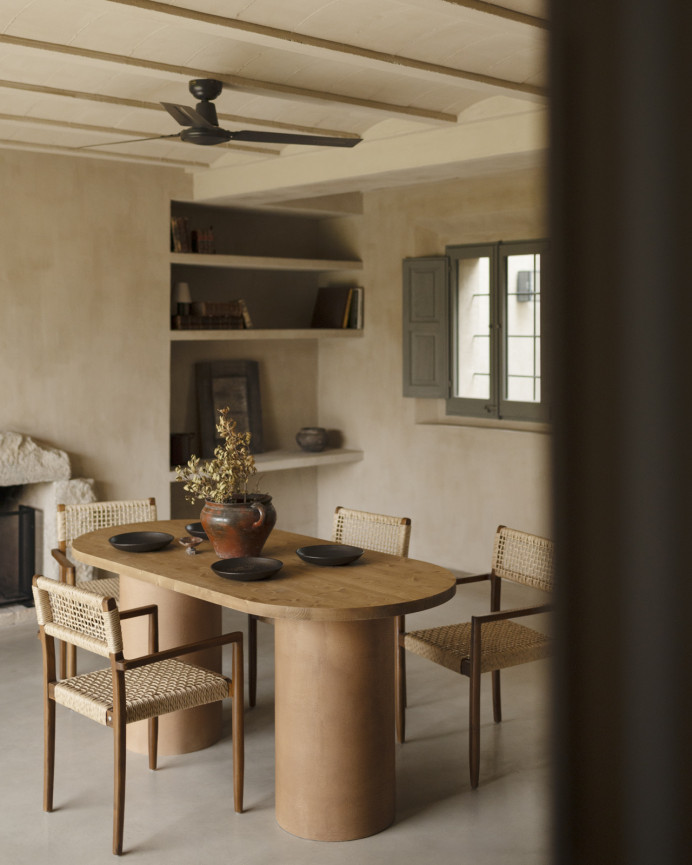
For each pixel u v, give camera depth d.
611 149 0.30
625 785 0.31
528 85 4.36
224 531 3.74
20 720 4.37
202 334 7.11
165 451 6.93
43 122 5.38
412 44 3.86
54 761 3.71
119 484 6.70
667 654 0.30
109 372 6.60
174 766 3.89
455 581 3.49
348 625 3.25
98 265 6.49
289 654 3.32
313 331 7.71
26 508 6.21
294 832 3.32
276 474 8.26
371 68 4.15
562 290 0.31
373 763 3.31
